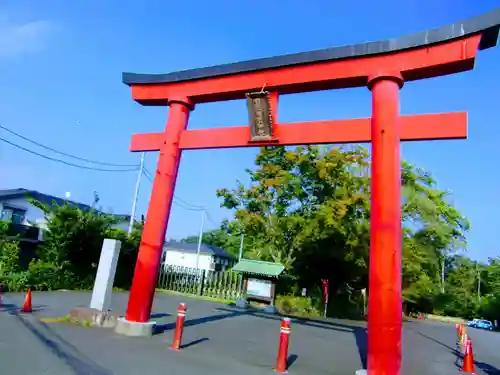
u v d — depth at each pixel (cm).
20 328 891
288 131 905
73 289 2094
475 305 5128
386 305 684
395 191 734
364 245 2311
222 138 991
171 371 656
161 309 1664
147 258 977
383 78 800
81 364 639
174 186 1035
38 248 2191
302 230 2264
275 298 2391
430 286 3609
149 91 1121
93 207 2492
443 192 3566
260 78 962
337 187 2233
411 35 789
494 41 768
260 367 778
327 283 2445
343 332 1608
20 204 2905
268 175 2380
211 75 1023
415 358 1159
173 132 1047
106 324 1004
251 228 2423
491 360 1341
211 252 4591
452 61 753
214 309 1984
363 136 821
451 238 3547
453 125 754
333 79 866
